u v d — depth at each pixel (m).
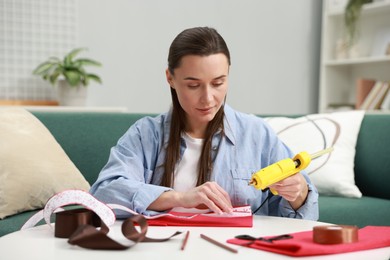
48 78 2.85
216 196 1.06
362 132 2.20
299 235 0.88
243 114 1.36
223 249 0.80
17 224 1.48
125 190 1.13
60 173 1.72
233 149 1.28
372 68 3.73
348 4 3.51
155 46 3.29
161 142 1.30
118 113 2.10
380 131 2.14
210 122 1.27
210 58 1.04
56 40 3.00
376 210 1.93
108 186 1.16
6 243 0.87
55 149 1.80
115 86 3.17
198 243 0.85
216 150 1.27
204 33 1.07
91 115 2.05
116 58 3.16
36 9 2.93
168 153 1.27
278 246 0.78
